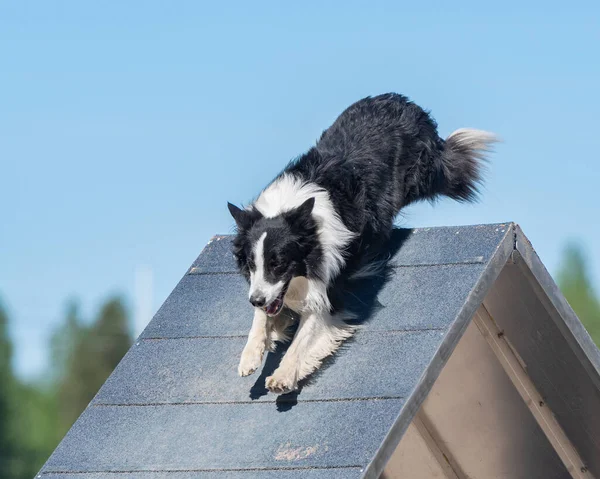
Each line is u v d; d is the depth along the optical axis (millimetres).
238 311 9969
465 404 10789
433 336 8742
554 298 9430
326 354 9047
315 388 8766
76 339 52031
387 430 7906
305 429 8281
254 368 8812
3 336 46062
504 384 10484
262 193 9820
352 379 8688
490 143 12000
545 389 10438
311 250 9219
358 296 9688
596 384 9906
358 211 9812
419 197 11086
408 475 11531
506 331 10062
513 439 11039
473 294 8984
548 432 10781
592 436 10672
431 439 11180
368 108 11070
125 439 8797
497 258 9281
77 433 9000
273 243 9070
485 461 11375
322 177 9789
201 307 10172
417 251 10023
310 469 7824
